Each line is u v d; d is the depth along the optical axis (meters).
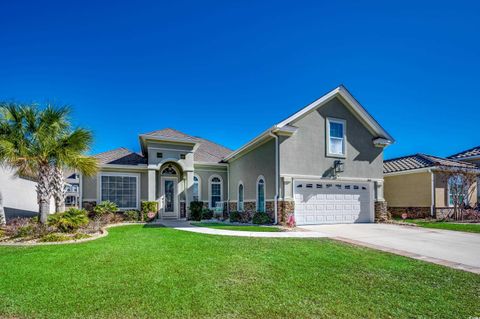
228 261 7.51
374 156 18.62
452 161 22.72
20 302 5.01
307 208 16.52
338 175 17.33
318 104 16.95
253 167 18.84
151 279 6.13
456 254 8.98
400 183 22.34
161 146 20.05
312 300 5.24
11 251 8.67
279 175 15.91
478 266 7.61
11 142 11.53
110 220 17.38
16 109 11.75
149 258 7.71
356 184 18.09
